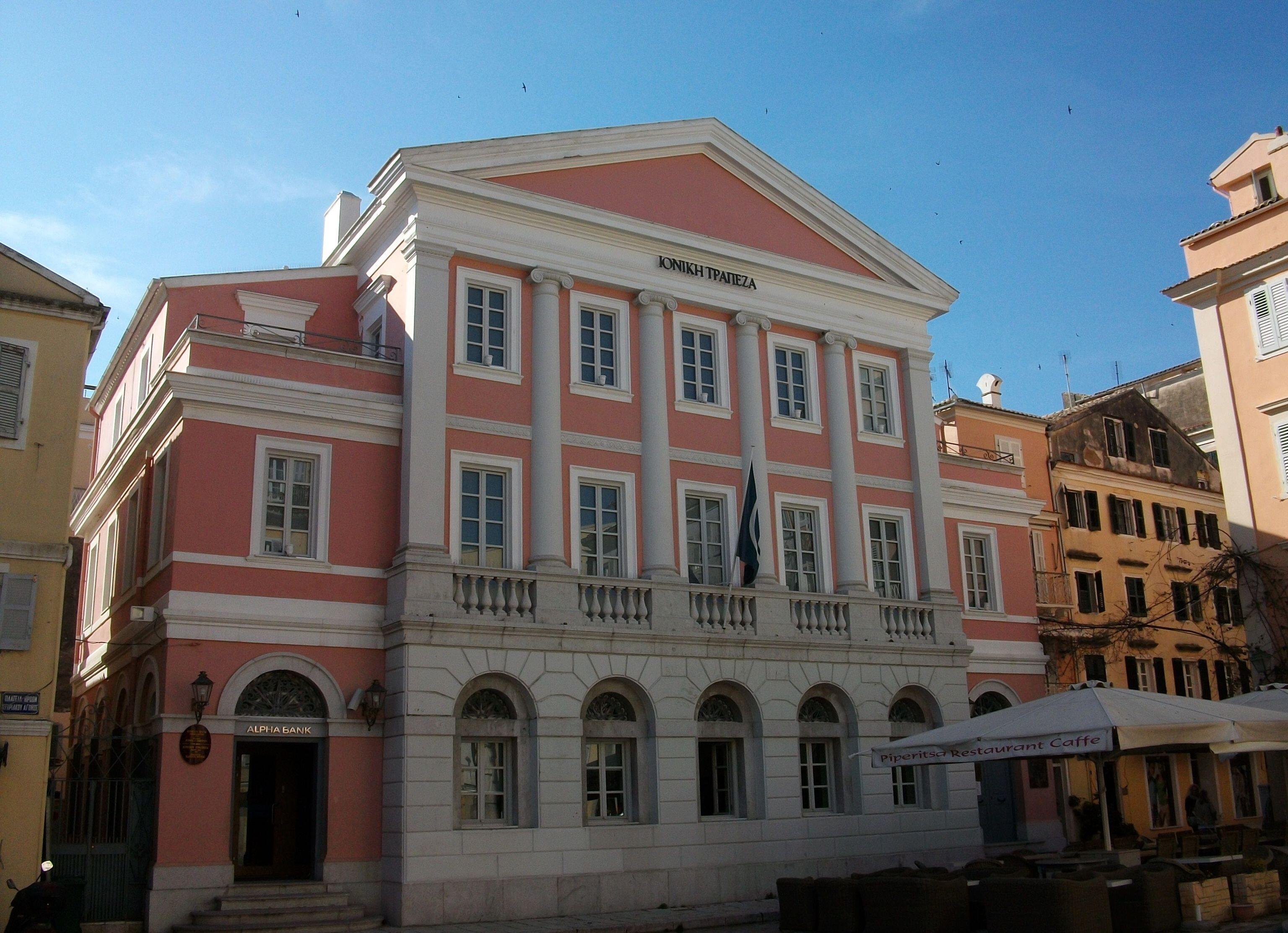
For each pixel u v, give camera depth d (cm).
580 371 2347
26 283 1862
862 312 2759
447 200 2233
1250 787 3500
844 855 2370
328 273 2447
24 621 1744
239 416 2014
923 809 2528
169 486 2009
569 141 2400
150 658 1995
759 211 2673
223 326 2328
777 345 2628
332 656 2006
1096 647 3219
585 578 2191
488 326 2270
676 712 2231
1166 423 3775
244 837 1991
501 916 1953
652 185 2522
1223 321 2809
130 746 1906
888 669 2531
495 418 2214
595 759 2180
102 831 1836
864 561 2608
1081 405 4122
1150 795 3181
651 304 2441
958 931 1502
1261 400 2698
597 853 2081
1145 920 1442
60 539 1797
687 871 2167
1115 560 3425
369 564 2075
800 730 2403
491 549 2167
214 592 1928
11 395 1809
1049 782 2873
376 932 1820
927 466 2741
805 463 2588
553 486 2222
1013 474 3038
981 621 2841
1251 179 2845
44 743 1722
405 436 2120
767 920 2008
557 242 2353
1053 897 1362
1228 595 3528
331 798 1945
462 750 2042
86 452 3366
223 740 1884
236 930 1739
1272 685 2095
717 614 2333
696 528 2420
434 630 2005
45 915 1516
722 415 2497
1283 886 1712
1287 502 2628
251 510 1991
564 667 2125
